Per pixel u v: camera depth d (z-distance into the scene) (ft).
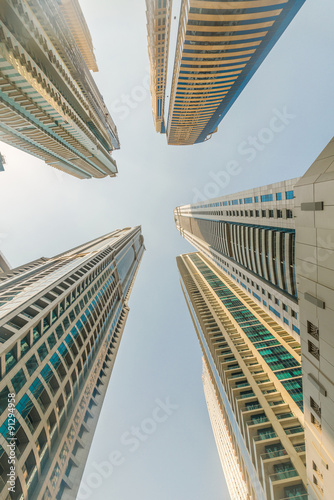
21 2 131.75
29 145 257.96
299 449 107.34
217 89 241.76
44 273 199.00
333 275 49.11
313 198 52.80
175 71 214.28
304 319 62.23
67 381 128.98
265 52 185.37
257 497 130.11
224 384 162.50
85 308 176.35
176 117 311.27
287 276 124.16
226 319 234.79
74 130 243.40
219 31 151.84
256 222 154.81
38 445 100.48
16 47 125.18
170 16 194.18
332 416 56.80
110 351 237.25
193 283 364.79
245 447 133.69
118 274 322.14
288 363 156.97
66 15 326.03
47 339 121.29
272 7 136.87
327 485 63.16
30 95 157.89
